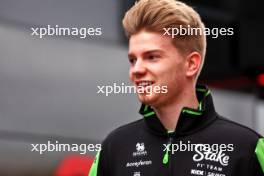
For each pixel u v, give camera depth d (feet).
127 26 15.81
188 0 47.39
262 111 53.16
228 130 16.16
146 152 16.56
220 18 50.47
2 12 39.19
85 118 42.42
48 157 39.58
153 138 16.60
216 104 50.85
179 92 15.92
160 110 16.15
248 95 52.75
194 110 16.07
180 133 16.22
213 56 51.24
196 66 16.07
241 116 52.08
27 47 40.19
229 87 52.11
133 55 15.70
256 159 15.70
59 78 41.63
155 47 15.37
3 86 38.91
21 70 39.75
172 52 15.55
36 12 40.68
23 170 38.68
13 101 39.19
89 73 43.09
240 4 50.14
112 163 17.12
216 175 15.72
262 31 50.75
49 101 40.93
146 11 15.56
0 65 38.88
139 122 17.35
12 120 38.88
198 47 16.08
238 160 15.70
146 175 16.33
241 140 15.88
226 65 51.65
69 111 41.83
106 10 43.96
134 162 16.65
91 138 42.55
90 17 43.14
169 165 16.10
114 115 43.93
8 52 39.29
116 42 44.52
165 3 15.76
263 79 52.44
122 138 17.19
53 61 41.34
